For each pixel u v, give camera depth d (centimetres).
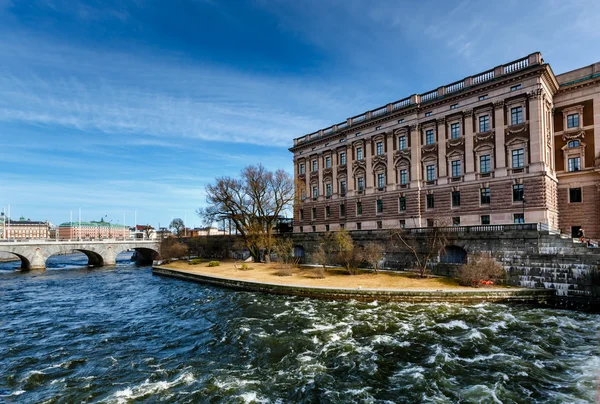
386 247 4547
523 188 4209
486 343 2094
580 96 4381
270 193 6291
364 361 1873
